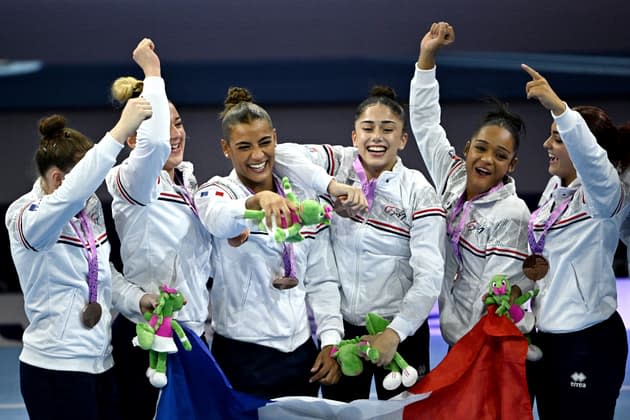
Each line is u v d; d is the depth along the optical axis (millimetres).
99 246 13156
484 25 35375
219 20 35969
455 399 14148
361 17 35750
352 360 13664
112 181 13539
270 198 12367
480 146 14312
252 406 13586
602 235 13898
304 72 36312
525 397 13688
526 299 13969
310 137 35969
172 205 13500
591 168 13227
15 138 36094
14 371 23891
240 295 13953
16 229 12516
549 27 35188
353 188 13438
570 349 13945
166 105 12773
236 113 13523
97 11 36031
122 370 13797
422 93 15383
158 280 13523
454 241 14492
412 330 13891
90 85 36531
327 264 14445
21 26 36188
